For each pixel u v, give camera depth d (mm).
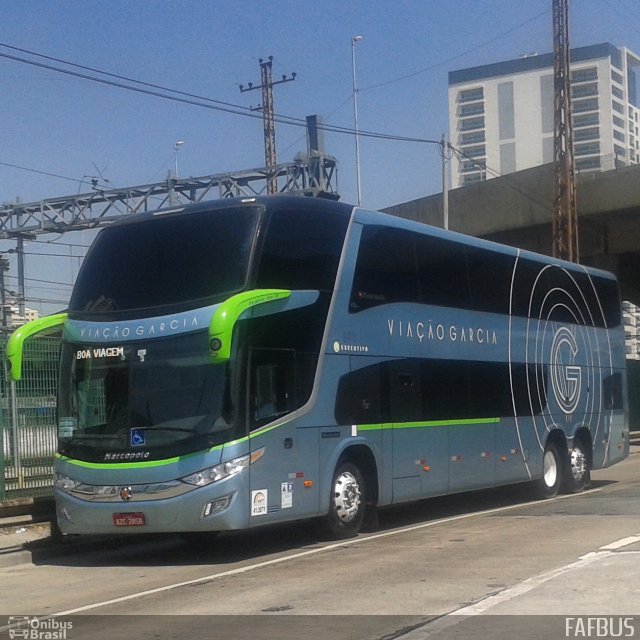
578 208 38188
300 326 12586
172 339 11891
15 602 9859
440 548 11984
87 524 11938
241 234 12148
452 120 146125
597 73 136875
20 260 37875
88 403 12297
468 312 16453
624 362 22203
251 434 11648
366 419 13633
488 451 16578
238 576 10688
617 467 27484
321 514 12742
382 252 14391
